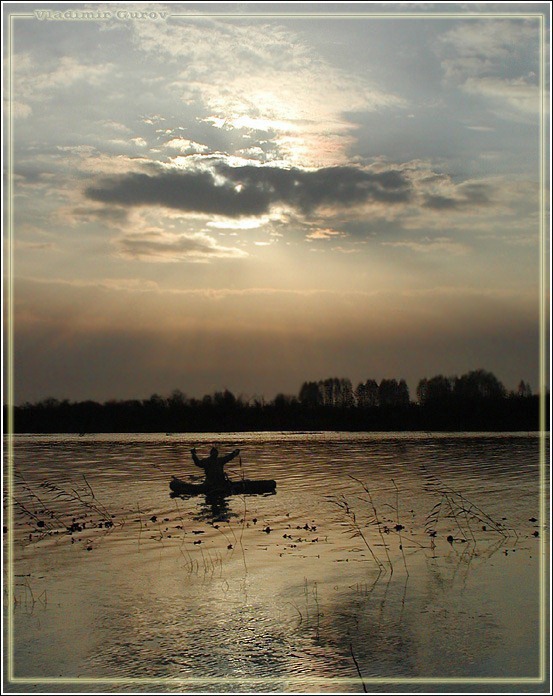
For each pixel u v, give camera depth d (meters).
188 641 15.51
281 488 36.38
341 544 24.00
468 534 25.47
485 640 15.52
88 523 27.70
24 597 18.38
